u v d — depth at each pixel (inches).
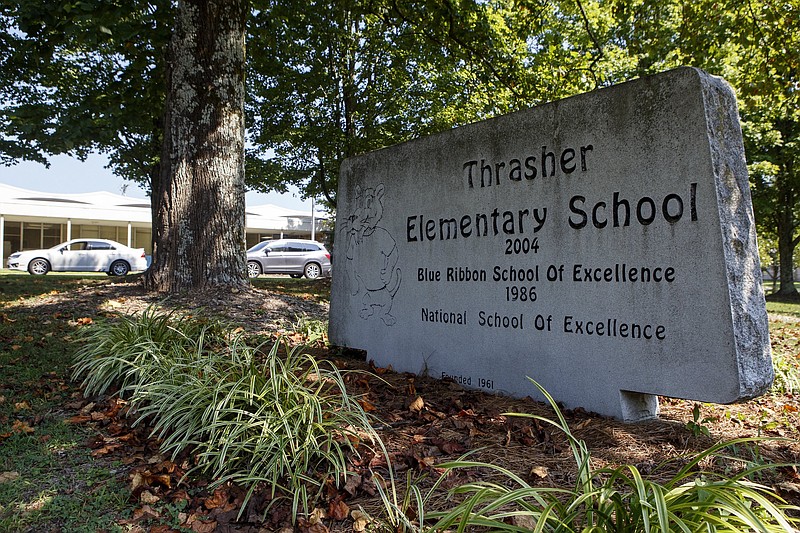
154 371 187.3
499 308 198.1
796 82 439.8
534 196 187.5
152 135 690.8
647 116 158.6
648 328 157.5
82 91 658.8
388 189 243.4
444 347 217.5
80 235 1726.1
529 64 585.0
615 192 165.6
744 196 150.3
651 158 157.5
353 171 263.7
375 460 137.1
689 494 88.3
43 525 117.4
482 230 204.2
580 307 174.1
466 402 184.5
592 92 171.3
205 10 350.6
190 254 347.3
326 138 715.4
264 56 564.4
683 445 145.6
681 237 150.9
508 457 139.6
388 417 168.6
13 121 528.4
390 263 241.6
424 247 226.5
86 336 251.6
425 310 225.5
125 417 172.6
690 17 448.5
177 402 157.2
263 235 1957.4
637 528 83.8
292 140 737.6
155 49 439.5
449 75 669.9
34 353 236.5
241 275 360.5
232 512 119.3
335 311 270.5
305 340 280.4
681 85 151.2
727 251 143.7
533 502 113.4
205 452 136.5
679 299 151.1
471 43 488.1
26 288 476.1
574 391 175.5
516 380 192.1
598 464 134.0
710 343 144.8
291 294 508.4
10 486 131.8
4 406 181.5
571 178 177.0
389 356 240.7
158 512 121.3
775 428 165.8
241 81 366.6
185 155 349.4
